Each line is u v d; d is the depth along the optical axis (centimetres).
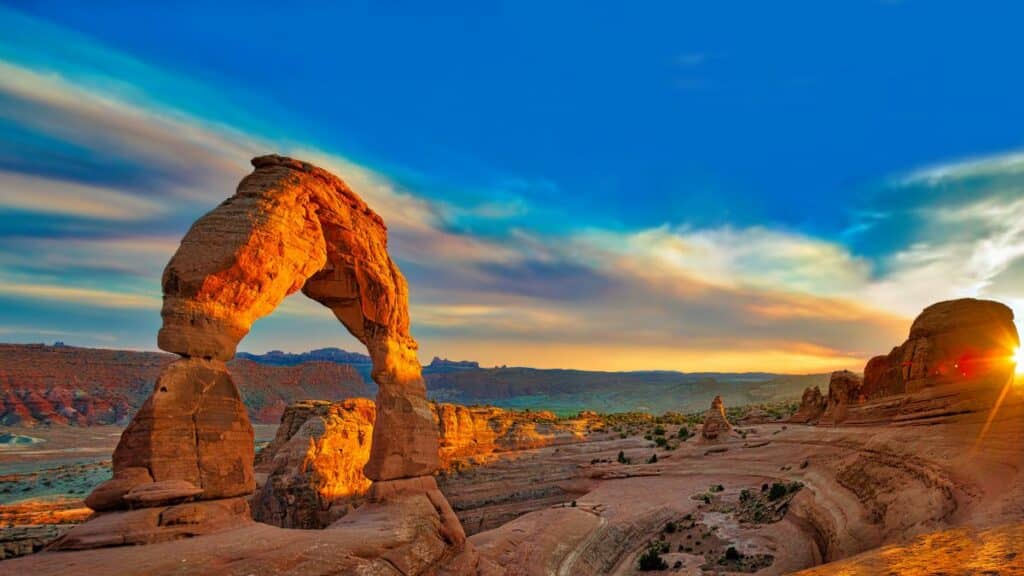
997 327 4781
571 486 7994
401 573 2044
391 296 2931
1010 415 3136
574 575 4144
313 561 1756
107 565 1473
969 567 1241
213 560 1579
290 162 2414
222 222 2106
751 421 11881
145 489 1769
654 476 7650
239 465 2034
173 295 1991
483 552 4016
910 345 5394
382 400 2841
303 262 2359
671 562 4131
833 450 5812
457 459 7944
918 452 3409
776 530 4344
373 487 2697
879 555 1662
